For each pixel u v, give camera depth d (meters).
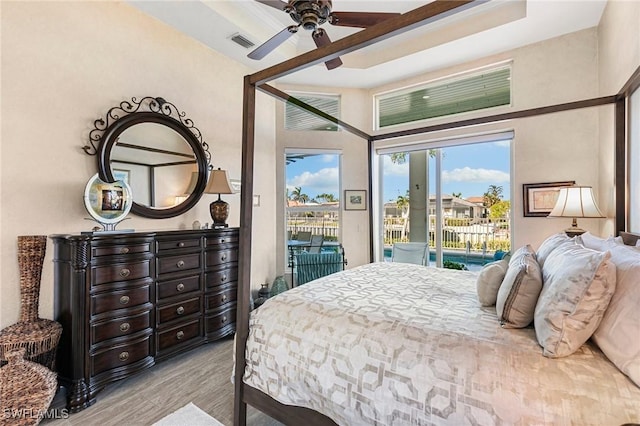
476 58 4.07
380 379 1.29
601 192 3.26
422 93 4.67
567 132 3.53
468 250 4.41
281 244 4.70
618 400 0.96
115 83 2.77
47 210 2.36
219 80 3.76
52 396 1.84
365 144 5.02
